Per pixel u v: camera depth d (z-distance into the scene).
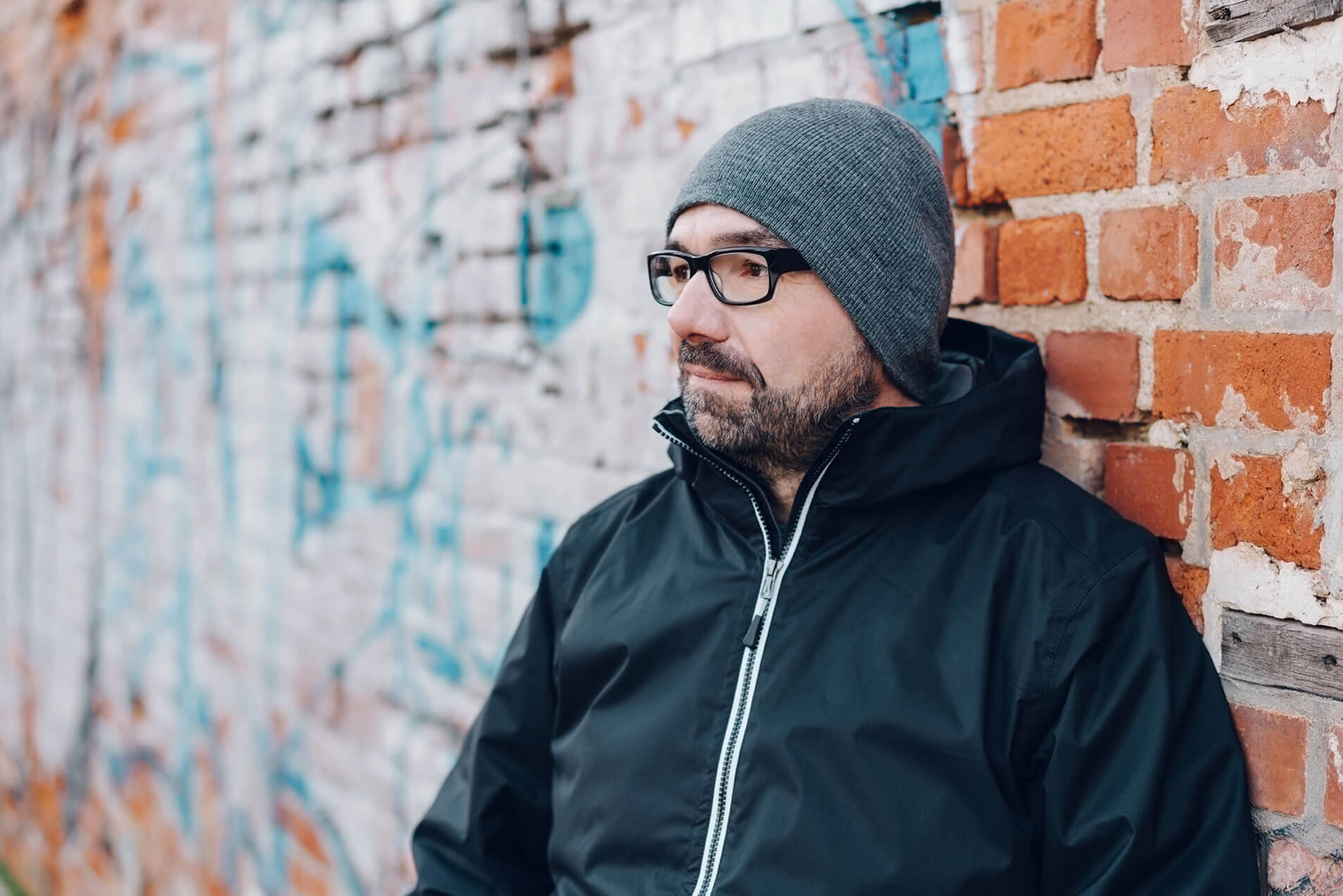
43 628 4.27
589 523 1.42
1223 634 1.08
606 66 1.77
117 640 3.63
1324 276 0.99
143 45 3.36
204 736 3.08
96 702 3.79
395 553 2.30
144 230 3.39
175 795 3.24
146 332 3.40
